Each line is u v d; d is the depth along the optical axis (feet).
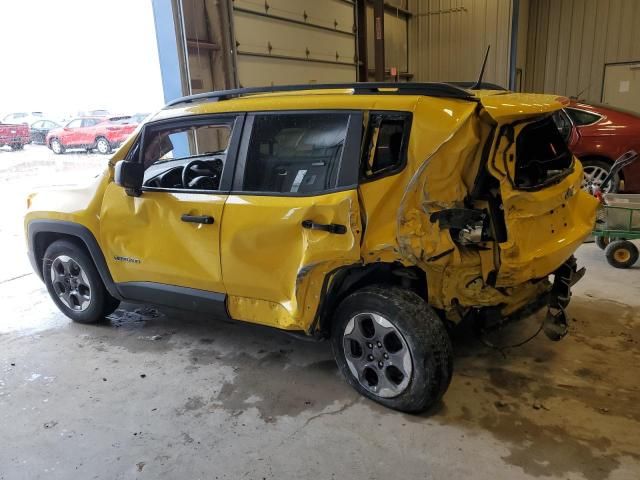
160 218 10.52
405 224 7.87
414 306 8.30
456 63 42.55
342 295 9.36
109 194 11.36
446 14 41.96
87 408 9.52
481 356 10.61
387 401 8.81
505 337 11.34
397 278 9.19
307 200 8.68
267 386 9.98
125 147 11.55
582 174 10.09
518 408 8.83
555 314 9.68
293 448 8.11
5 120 43.83
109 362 11.27
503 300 8.80
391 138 8.22
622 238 15.25
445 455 7.75
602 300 13.04
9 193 32.01
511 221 7.88
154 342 12.17
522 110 7.68
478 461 7.59
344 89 9.17
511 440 8.02
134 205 10.89
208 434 8.58
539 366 10.14
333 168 8.63
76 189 12.31
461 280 8.42
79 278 12.84
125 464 7.95
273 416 8.98
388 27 39.81
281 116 9.32
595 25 40.96
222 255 9.70
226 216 9.54
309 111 9.02
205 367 10.85
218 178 10.80
